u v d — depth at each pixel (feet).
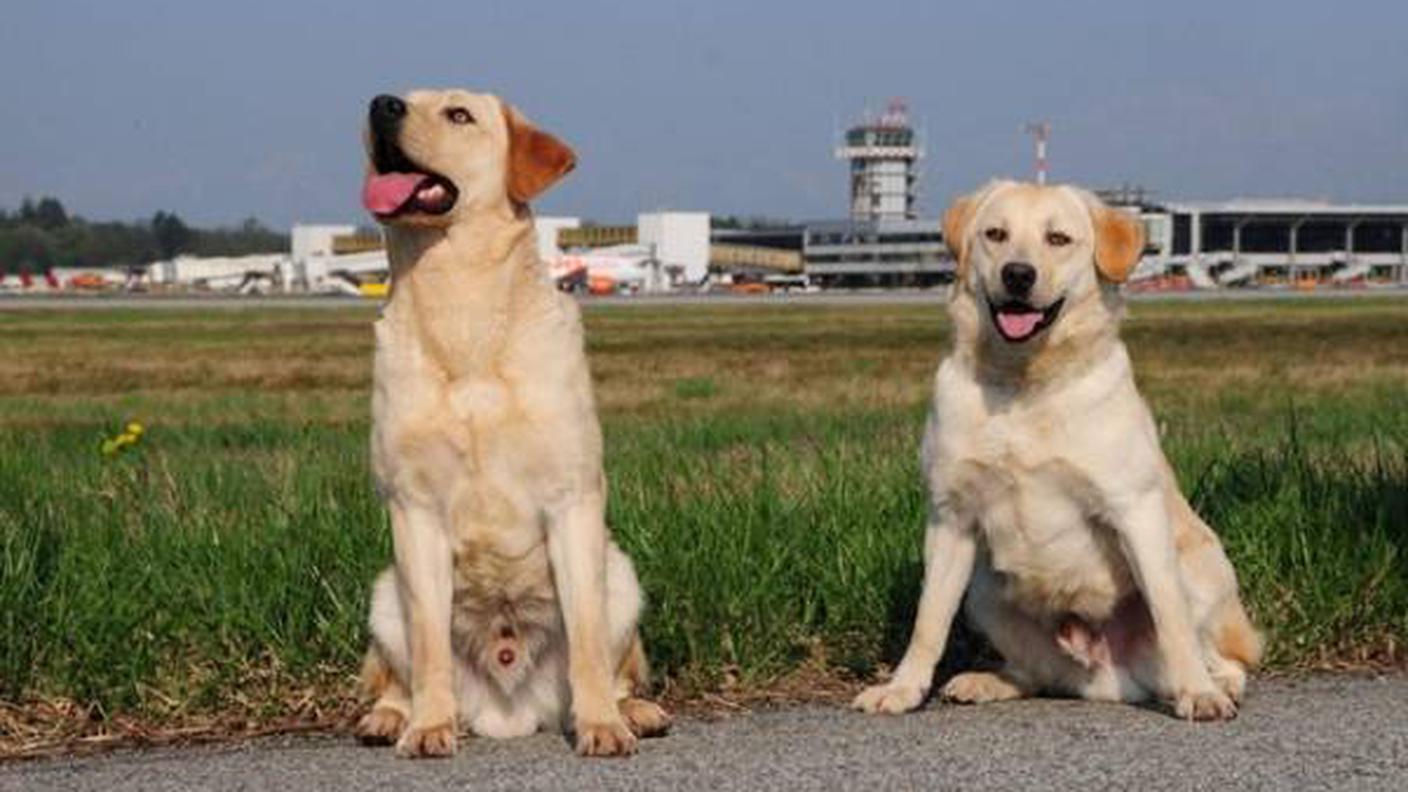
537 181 18.25
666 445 44.37
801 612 22.31
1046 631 20.42
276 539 22.53
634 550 22.75
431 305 17.88
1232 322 188.65
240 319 228.84
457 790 15.23
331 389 95.04
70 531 23.34
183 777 15.74
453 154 17.92
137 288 557.74
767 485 25.90
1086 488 19.26
